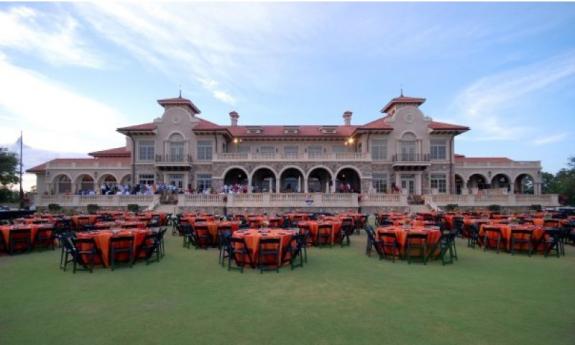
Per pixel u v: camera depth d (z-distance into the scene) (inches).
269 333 211.2
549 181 2544.3
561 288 306.7
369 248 464.8
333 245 545.3
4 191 1929.1
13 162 1872.5
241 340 201.6
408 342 198.4
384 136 1573.6
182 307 257.0
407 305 260.8
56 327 220.7
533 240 474.0
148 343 198.7
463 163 1707.7
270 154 1444.4
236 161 1444.4
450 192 1578.5
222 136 1611.7
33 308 255.3
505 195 1196.5
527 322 227.6
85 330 215.9
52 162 1718.8
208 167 1574.8
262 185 1599.4
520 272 367.9
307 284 319.9
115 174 1683.1
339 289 303.6
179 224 655.1
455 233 421.7
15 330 216.1
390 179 1562.5
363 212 1135.0
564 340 200.8
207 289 303.3
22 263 412.8
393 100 1598.2
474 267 392.2
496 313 244.1
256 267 379.6
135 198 1158.3
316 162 1439.5
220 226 522.3
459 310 250.1
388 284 320.2
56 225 569.0
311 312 246.4
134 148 1605.6
